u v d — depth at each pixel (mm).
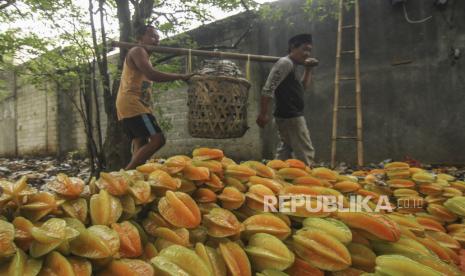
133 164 3244
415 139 5816
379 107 6070
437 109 5660
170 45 5871
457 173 4867
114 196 1317
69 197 1268
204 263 1068
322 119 6531
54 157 10508
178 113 8219
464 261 1567
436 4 5613
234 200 1440
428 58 5719
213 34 7492
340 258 1203
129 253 1119
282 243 1222
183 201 1334
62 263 974
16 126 12484
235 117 2646
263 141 6840
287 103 3664
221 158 1727
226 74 2662
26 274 936
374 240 1389
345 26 5953
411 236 1486
